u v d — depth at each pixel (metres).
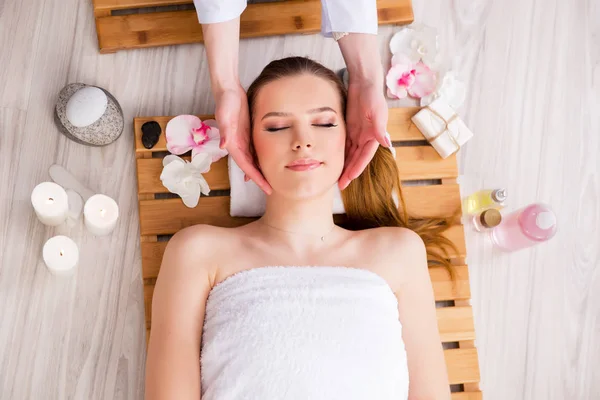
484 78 1.99
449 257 1.80
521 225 1.80
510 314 1.89
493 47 2.01
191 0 1.87
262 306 1.40
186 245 1.46
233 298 1.43
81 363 1.71
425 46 1.93
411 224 1.79
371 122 1.54
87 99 1.65
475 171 1.95
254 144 1.51
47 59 1.86
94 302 1.75
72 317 1.73
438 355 1.51
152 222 1.75
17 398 1.68
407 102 1.93
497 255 1.92
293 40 1.93
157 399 1.35
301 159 1.43
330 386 1.33
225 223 1.77
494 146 1.96
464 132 1.84
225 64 1.56
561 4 2.05
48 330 1.72
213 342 1.39
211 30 1.55
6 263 1.74
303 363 1.34
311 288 1.42
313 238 1.54
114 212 1.71
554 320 1.90
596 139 2.00
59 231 1.77
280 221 1.54
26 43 1.86
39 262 1.75
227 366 1.36
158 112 1.86
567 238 1.94
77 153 1.81
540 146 1.98
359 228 1.77
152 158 1.79
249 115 1.57
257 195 1.74
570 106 2.01
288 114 1.46
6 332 1.70
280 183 1.46
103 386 1.71
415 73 1.90
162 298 1.43
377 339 1.40
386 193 1.74
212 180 1.79
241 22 1.88
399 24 1.96
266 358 1.34
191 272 1.44
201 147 1.76
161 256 1.74
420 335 1.51
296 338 1.36
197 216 1.77
